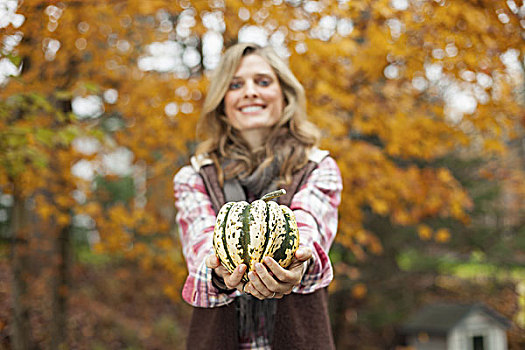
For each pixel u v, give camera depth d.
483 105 4.45
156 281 11.19
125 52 4.69
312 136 2.33
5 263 10.22
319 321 2.02
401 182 4.79
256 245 1.54
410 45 4.28
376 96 4.84
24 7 3.44
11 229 5.30
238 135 2.38
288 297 2.00
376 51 4.21
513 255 9.34
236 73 2.33
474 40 3.89
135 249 5.15
